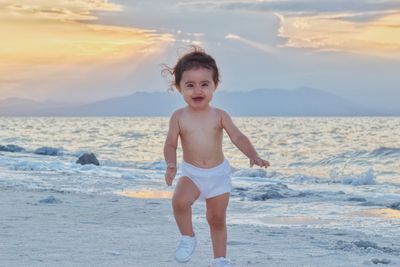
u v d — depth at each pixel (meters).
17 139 53.81
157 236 7.45
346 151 34.41
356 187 17.16
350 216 10.46
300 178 20.33
